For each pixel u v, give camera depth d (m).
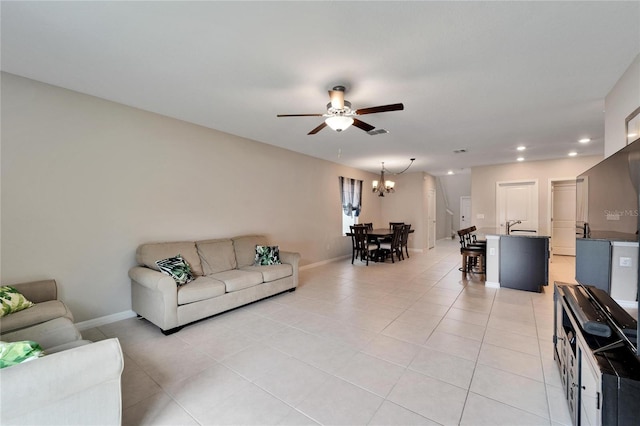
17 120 2.62
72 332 2.00
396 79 2.60
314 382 2.12
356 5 1.67
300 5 1.66
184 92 2.90
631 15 1.74
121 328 3.06
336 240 6.96
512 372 2.21
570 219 7.29
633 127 2.28
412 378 2.15
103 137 3.13
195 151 3.98
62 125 2.86
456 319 3.27
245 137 4.62
